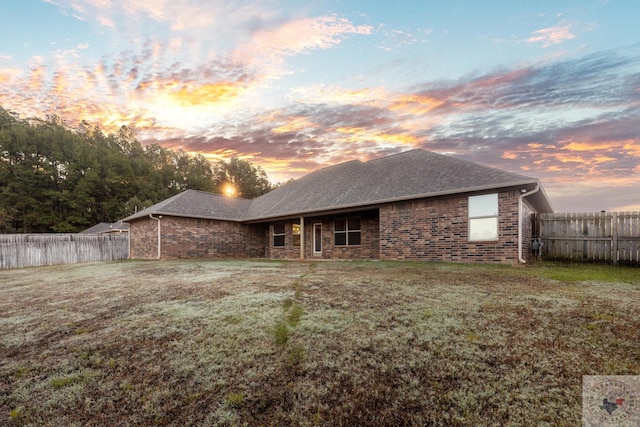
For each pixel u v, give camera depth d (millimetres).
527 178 8398
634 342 2783
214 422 1994
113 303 5004
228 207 18500
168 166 45406
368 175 14375
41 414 2156
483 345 2820
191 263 11672
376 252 12930
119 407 2199
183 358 2863
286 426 1937
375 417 1982
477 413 1960
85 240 17641
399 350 2805
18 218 29859
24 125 32781
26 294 6238
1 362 2938
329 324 3514
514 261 8672
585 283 5449
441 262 9578
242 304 4504
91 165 33906
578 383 2211
